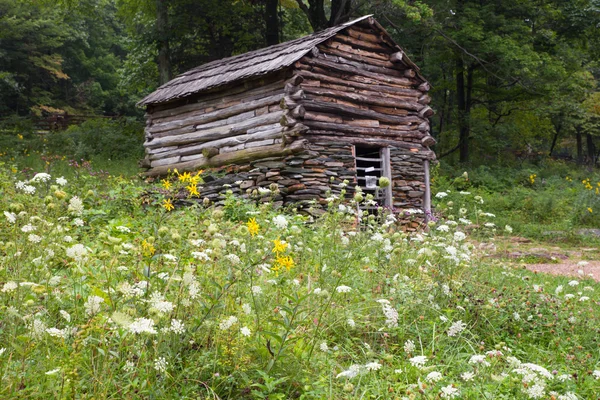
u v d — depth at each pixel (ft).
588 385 14.69
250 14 97.60
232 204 31.37
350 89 41.93
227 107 43.32
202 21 90.68
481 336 17.58
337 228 19.57
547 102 107.04
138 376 10.85
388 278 17.93
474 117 97.96
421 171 44.91
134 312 10.52
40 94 151.33
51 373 9.50
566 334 18.29
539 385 11.50
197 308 12.76
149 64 99.71
